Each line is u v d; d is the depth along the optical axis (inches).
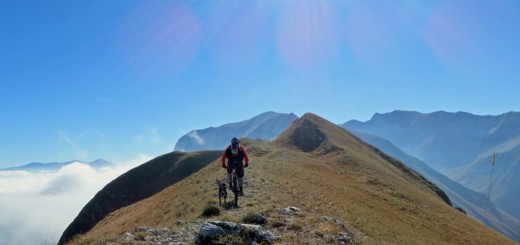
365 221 1039.0
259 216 629.9
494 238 1872.5
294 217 689.0
